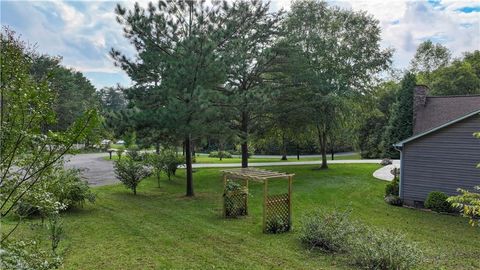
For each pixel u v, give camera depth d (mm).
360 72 21766
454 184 12086
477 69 42125
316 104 18859
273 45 17234
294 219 10484
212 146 43438
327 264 6789
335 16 22516
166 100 12648
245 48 16578
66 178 8422
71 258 6738
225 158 33500
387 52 22156
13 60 3521
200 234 8781
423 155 12781
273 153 42406
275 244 8039
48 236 7531
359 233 7539
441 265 6902
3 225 8086
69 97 37031
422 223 10414
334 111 19703
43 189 3875
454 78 38500
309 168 22781
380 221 10578
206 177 19266
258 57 16969
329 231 7648
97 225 9242
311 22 21266
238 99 13406
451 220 10805
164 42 13672
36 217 8766
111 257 6918
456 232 9477
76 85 44531
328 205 12609
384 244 6453
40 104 3484
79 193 10609
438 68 45219
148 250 7441
